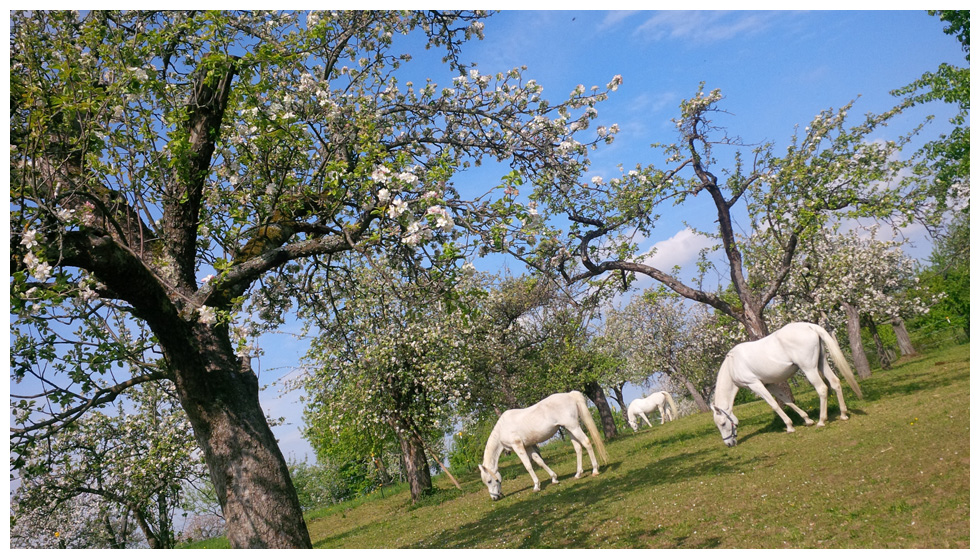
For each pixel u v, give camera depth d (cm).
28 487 1589
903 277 3234
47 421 699
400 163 738
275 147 809
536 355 2748
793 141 1608
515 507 1316
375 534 1461
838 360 1373
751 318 1716
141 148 724
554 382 2748
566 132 920
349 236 752
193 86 756
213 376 745
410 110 971
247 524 716
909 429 1030
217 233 873
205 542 2122
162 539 2028
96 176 704
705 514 812
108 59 700
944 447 835
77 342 673
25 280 561
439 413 2098
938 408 1148
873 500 688
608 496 1130
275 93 773
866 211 1509
